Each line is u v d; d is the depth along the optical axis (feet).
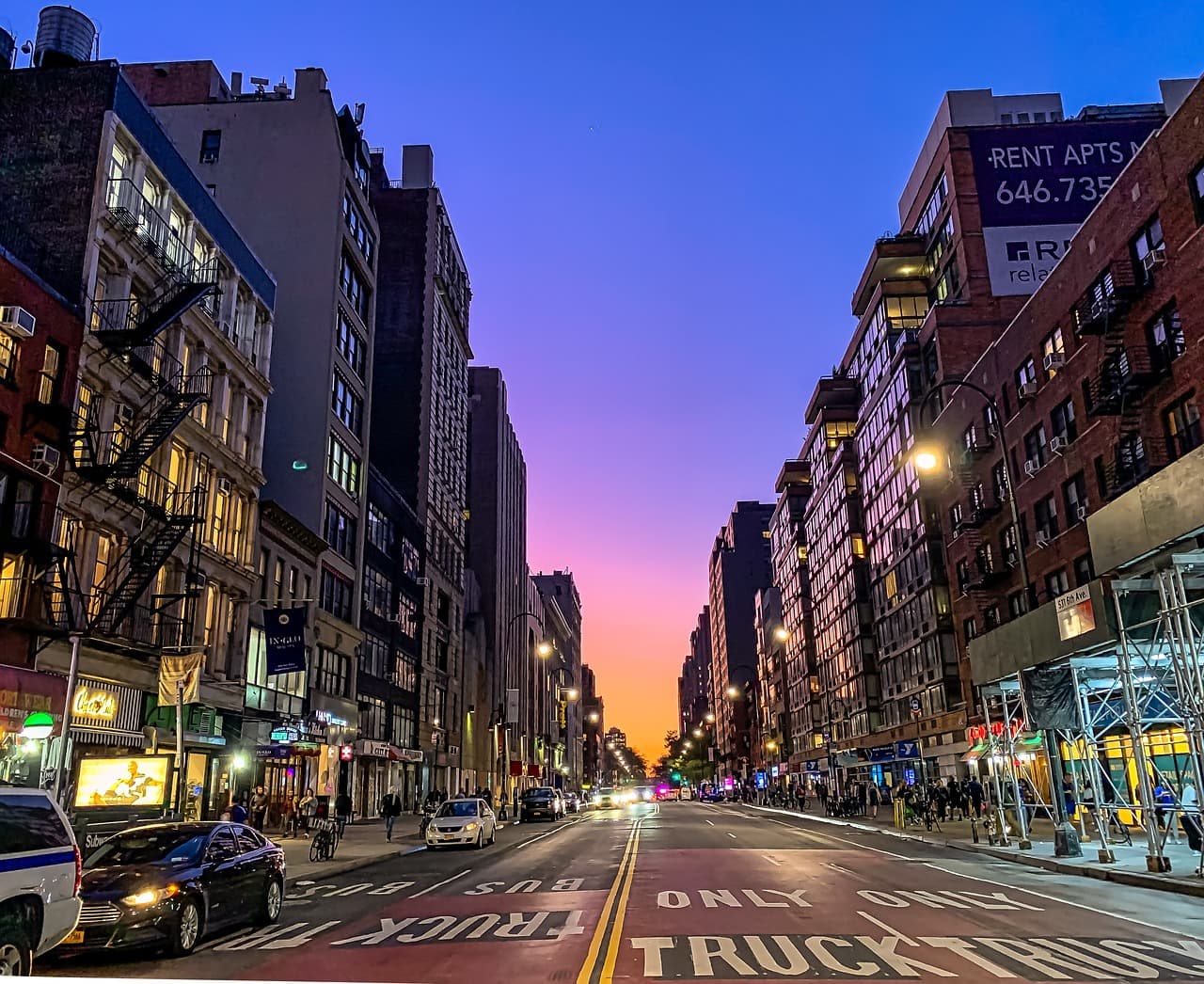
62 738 62.59
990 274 193.47
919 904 48.06
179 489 99.91
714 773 572.10
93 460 82.12
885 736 229.86
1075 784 83.92
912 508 201.36
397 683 185.68
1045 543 134.41
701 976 30.53
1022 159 200.03
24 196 88.07
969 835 99.19
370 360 171.63
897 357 211.00
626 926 41.52
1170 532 58.23
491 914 46.91
